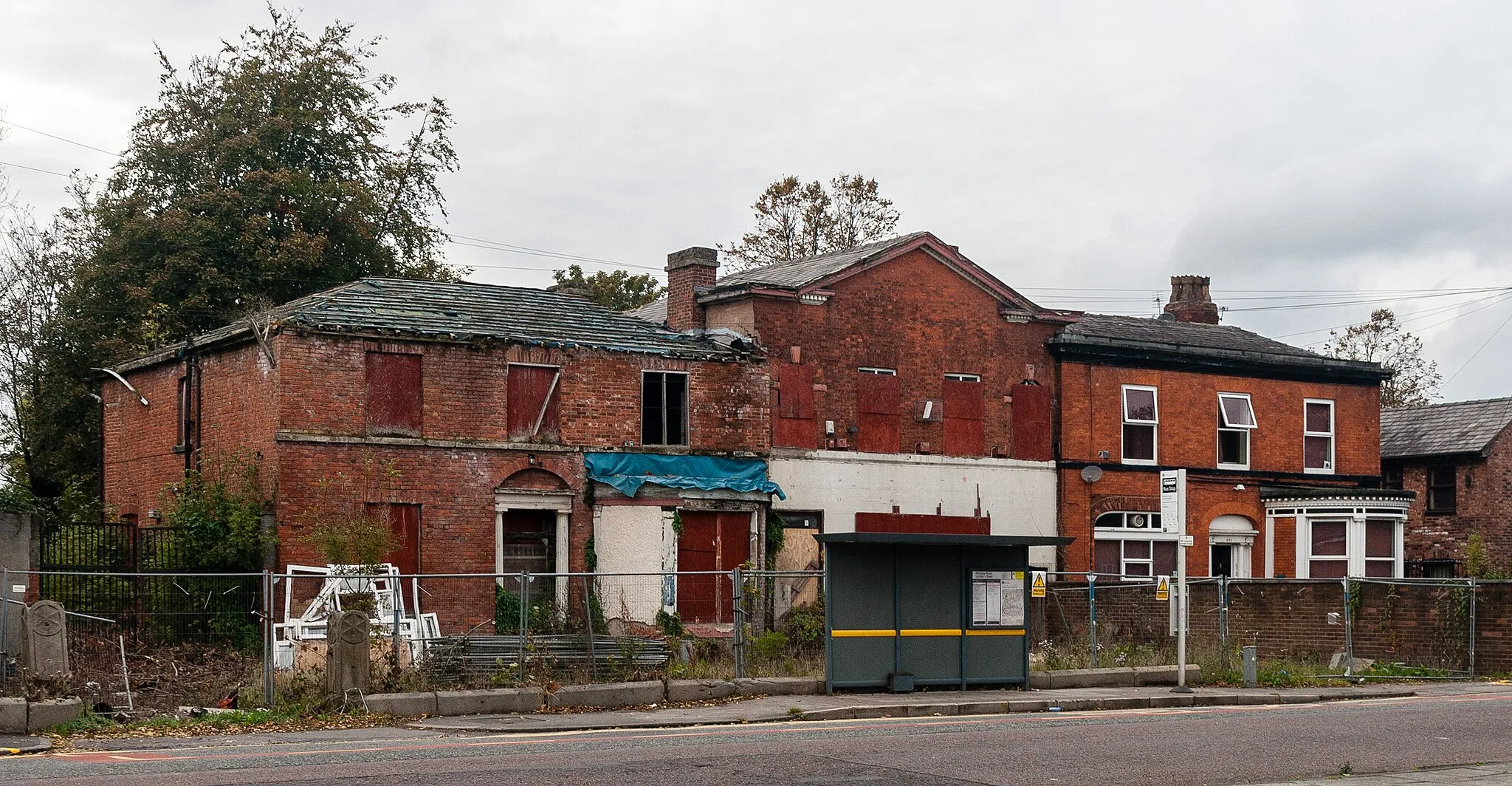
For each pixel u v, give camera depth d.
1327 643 29.64
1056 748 15.20
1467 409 45.31
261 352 27.86
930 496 34.97
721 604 30.97
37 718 16.31
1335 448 41.03
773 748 14.94
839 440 33.91
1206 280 46.00
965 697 21.31
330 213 42.72
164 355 31.55
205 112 43.53
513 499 29.27
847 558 21.92
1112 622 32.88
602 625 28.64
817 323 34.00
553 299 32.59
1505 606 27.45
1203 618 31.53
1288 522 38.84
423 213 47.81
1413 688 25.06
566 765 13.30
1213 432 39.09
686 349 31.56
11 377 43.47
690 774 12.73
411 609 27.80
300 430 27.09
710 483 31.31
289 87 43.84
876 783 12.41
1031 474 36.50
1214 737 16.39
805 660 24.45
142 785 11.72
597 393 30.48
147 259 40.69
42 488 42.22
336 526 26.58
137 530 26.05
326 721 17.94
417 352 28.58
